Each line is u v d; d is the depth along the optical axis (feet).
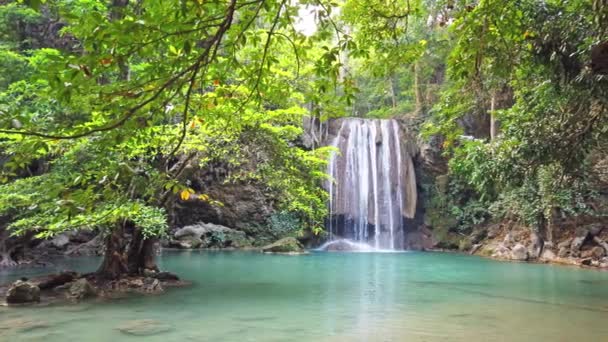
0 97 34.06
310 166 38.81
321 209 42.42
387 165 90.38
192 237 77.56
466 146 31.81
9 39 56.49
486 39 18.93
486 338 22.61
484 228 81.71
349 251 80.59
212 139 33.88
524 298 33.91
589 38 20.88
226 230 81.00
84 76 9.60
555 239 65.41
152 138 17.61
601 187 62.85
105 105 9.96
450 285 40.37
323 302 31.68
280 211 82.99
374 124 92.43
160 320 25.88
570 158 26.30
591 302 32.37
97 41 8.48
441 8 31.01
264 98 14.56
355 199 87.56
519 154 26.89
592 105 25.12
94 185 11.14
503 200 68.44
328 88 13.85
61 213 10.69
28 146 9.74
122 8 8.55
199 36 9.30
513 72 26.71
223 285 38.93
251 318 26.58
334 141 88.58
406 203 88.94
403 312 28.58
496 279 44.65
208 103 14.16
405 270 51.98
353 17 19.26
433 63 86.22
